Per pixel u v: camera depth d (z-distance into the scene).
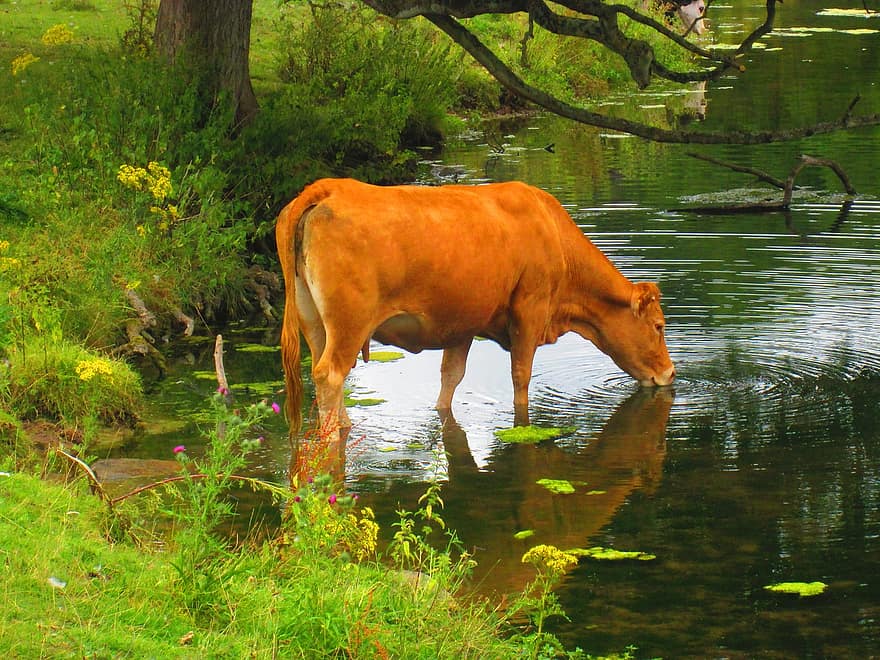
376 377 12.50
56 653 5.66
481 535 8.76
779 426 10.84
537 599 7.62
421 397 11.88
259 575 7.03
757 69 37.22
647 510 9.16
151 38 21.36
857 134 26.64
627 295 12.06
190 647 6.02
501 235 11.05
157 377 12.43
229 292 15.25
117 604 6.32
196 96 17.67
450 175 22.81
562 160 24.78
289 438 10.66
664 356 12.13
